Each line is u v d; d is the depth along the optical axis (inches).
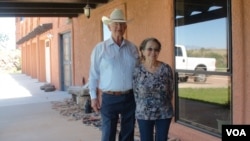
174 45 238.1
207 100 212.2
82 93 370.3
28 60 1074.1
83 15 436.8
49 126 294.0
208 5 207.2
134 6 290.4
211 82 207.5
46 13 438.6
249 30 171.3
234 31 179.9
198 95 220.1
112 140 172.1
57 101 446.9
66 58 553.3
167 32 241.9
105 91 169.5
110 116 170.2
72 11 430.3
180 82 237.3
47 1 345.4
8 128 291.0
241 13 174.7
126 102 169.6
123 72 166.7
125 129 173.5
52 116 340.5
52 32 623.2
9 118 336.8
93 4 382.0
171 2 236.7
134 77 150.3
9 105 426.3
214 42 203.0
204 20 210.5
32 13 444.1
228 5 189.5
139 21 282.0
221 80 198.8
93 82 173.3
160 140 150.8
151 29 263.9
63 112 359.9
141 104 149.3
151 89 146.3
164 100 149.1
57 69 588.4
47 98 485.4
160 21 250.8
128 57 167.6
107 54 166.1
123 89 167.3
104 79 168.4
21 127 293.4
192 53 223.0
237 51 178.7
